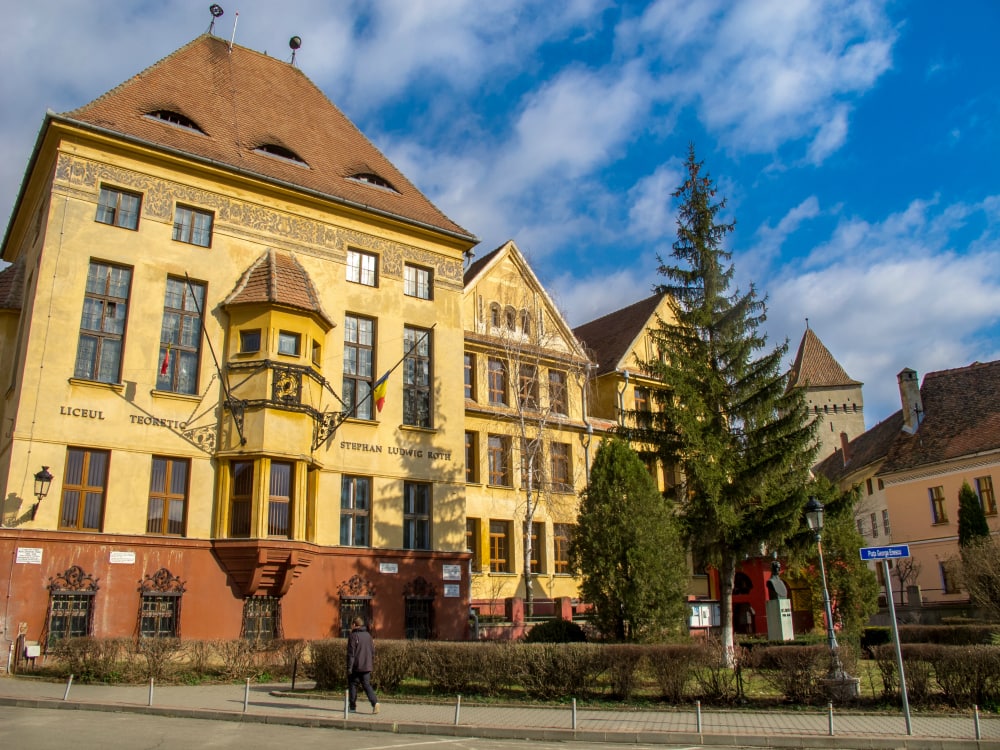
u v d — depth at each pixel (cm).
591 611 2286
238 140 2694
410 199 3092
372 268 2833
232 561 2236
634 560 2125
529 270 3875
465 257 3105
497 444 3566
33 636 1939
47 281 2156
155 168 2406
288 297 2450
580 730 1322
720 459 2552
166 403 2273
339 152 3056
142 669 1842
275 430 2320
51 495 2047
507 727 1349
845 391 8031
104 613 2047
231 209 2533
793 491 2489
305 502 2375
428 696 1662
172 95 2653
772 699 1602
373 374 2727
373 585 2517
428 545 2706
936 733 1315
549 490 3559
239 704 1553
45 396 2092
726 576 2522
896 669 1582
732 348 2670
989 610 3120
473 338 3525
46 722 1306
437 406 2841
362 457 2608
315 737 1263
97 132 2284
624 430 2688
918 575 4488
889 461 4856
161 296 2339
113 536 2095
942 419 4716
